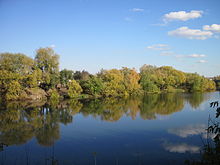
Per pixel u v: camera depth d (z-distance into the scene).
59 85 69.81
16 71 52.78
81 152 15.39
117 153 15.13
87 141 18.06
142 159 13.93
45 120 27.19
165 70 104.50
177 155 14.39
